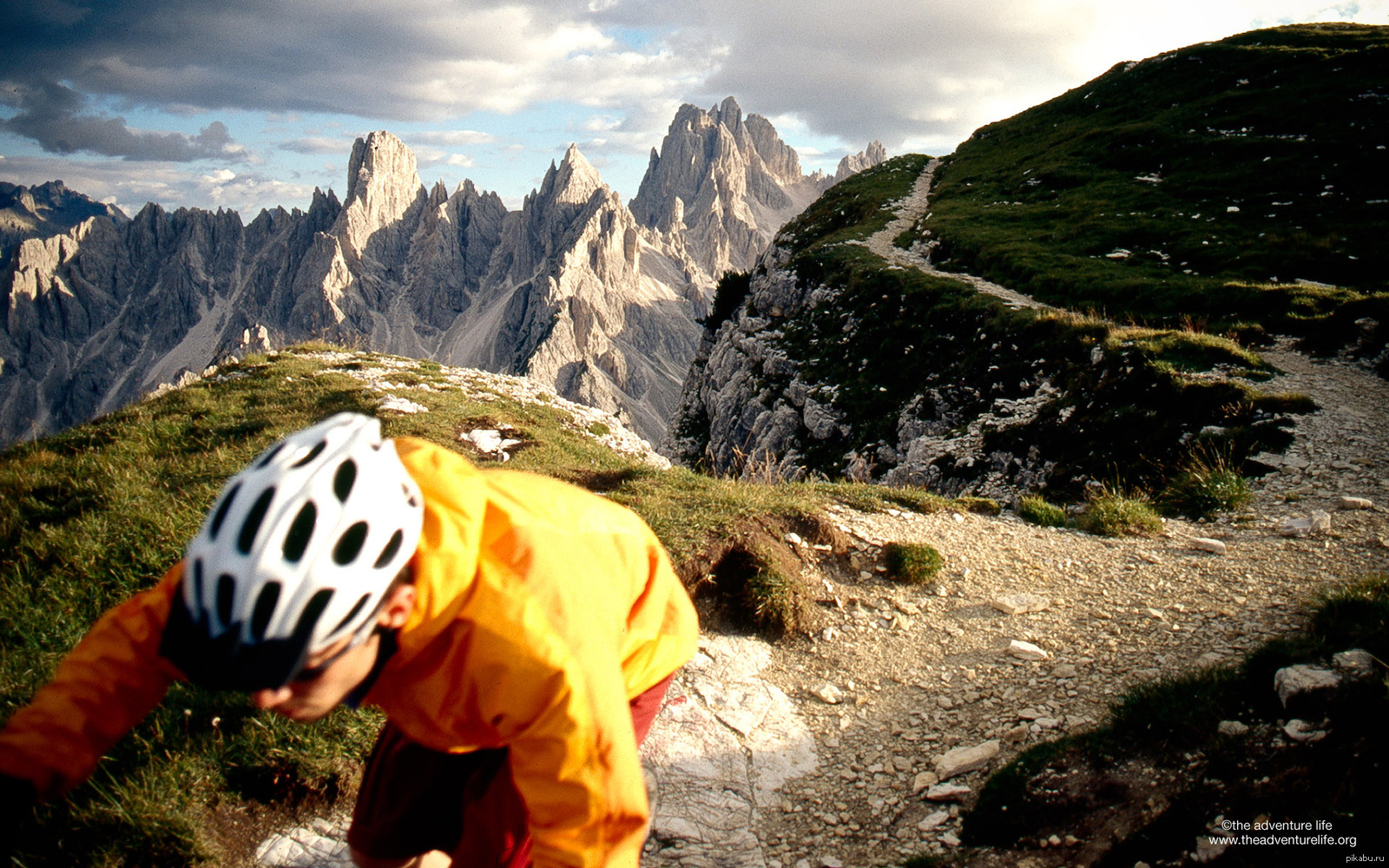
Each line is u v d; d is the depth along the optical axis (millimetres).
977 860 4379
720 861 4609
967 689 6398
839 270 50625
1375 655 4969
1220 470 13164
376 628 1782
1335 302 24969
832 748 5852
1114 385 22547
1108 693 5914
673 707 6121
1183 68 69062
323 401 15242
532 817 1938
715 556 7770
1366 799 3746
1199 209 41656
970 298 36750
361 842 2717
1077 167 56625
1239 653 6113
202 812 4473
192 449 12516
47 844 4125
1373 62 55625
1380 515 10664
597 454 14289
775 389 47844
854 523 9469
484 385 18969
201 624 1645
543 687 1757
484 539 1888
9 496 9492
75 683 1839
